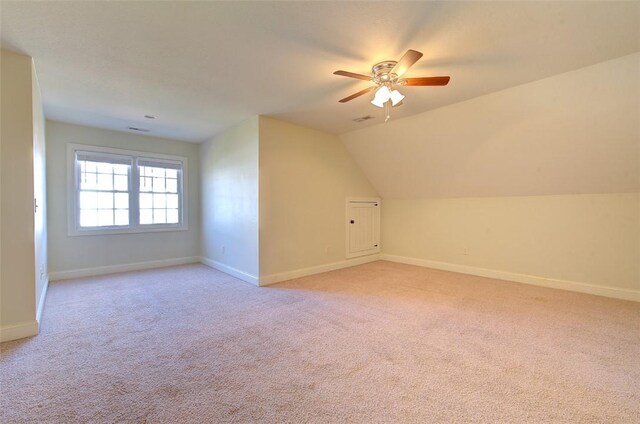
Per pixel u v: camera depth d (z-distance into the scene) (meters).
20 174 2.35
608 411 1.52
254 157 3.95
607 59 2.38
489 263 4.42
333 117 3.94
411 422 1.46
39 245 2.85
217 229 4.91
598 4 1.74
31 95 2.38
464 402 1.60
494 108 3.23
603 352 2.12
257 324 2.63
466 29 2.00
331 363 1.99
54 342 2.28
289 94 3.15
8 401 1.59
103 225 4.58
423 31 2.02
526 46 2.20
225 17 1.88
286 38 2.12
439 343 2.27
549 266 3.88
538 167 3.59
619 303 3.20
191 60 2.44
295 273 4.30
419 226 5.24
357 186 5.28
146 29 2.02
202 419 1.47
